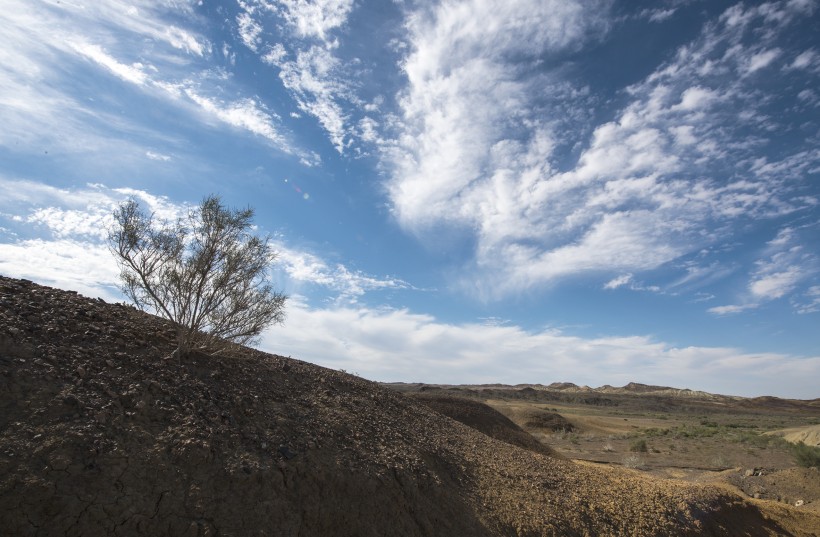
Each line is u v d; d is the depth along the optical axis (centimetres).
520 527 769
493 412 2534
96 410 519
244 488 529
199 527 457
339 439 761
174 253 806
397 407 1220
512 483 940
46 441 446
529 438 2364
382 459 755
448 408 2388
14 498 385
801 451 2273
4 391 484
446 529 679
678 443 3291
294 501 559
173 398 632
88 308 798
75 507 407
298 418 769
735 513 1177
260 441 629
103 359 636
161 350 762
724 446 3088
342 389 1124
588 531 831
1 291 724
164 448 519
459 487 828
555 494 945
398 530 620
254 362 977
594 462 2473
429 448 938
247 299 868
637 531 891
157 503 456
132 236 765
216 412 647
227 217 847
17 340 578
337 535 563
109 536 407
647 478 1481
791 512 1313
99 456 462
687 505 1081
